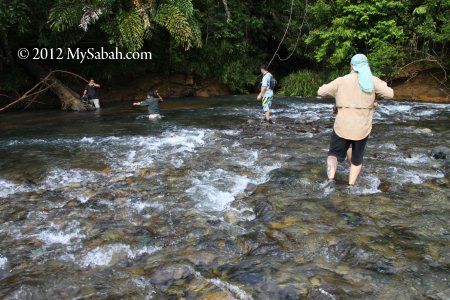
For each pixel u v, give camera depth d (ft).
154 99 36.22
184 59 57.98
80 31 46.29
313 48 59.62
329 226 12.96
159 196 16.21
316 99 50.78
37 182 18.57
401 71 48.60
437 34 44.60
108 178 18.78
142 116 37.91
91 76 51.52
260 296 9.48
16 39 47.37
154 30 51.78
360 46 52.60
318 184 16.88
